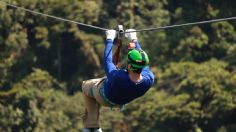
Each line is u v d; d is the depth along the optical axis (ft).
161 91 458.50
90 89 95.25
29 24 468.34
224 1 524.93
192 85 439.63
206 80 433.89
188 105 430.61
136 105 448.65
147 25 514.27
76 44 506.48
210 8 521.24
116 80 90.84
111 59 94.79
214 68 442.09
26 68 462.19
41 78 455.22
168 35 515.50
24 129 436.35
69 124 456.86
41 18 469.57
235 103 431.02
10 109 431.43
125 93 91.30
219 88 432.66
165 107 435.53
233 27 523.29
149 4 516.73
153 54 507.71
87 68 504.02
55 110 456.86
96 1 505.25
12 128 435.53
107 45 96.89
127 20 503.20
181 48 502.38
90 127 97.19
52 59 506.48
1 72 445.37
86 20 490.08
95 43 499.10
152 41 510.17
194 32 503.20
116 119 451.53
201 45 498.69
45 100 449.06
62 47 506.48
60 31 479.41
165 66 499.51
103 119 452.76
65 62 510.99
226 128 439.22
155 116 437.99
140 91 91.91
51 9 472.85
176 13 524.93
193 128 433.89
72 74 512.63
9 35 444.55
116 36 101.14
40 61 497.05
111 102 92.73
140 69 90.84
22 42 447.83
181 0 537.65
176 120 434.71
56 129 449.48
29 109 438.40
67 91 506.48
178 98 433.48
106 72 92.84
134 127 448.24
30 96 439.63
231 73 436.76
